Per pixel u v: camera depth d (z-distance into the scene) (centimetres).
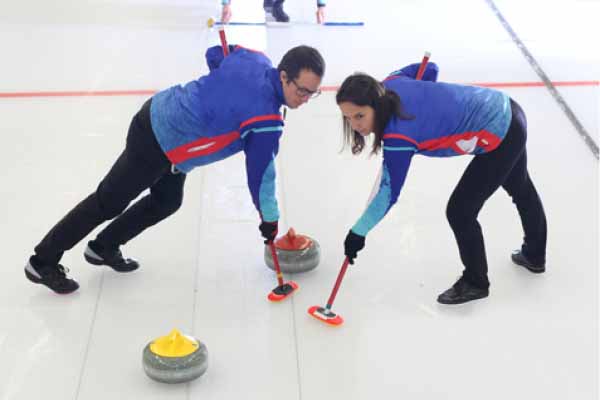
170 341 317
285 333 347
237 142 322
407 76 335
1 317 353
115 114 539
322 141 509
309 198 449
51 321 352
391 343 343
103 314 357
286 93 310
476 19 699
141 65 613
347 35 666
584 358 338
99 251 373
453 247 409
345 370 328
